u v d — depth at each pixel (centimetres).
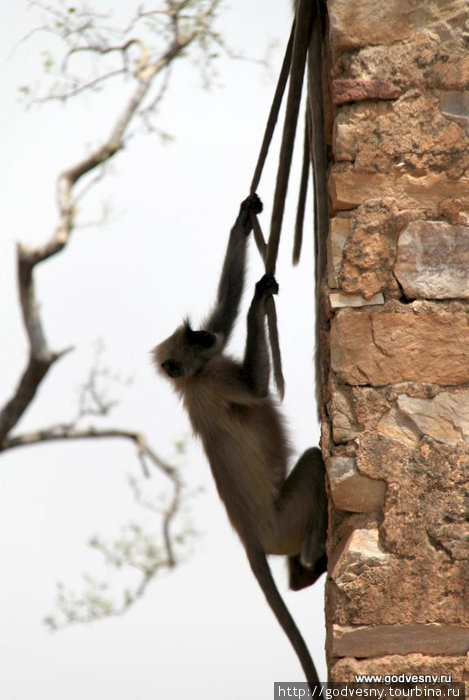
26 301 3281
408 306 954
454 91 973
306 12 1109
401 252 959
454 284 954
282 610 1315
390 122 973
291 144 1143
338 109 983
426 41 976
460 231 959
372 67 977
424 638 906
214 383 1498
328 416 975
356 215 969
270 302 1251
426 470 930
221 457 1453
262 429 1453
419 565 917
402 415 941
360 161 972
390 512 927
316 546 1331
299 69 1124
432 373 945
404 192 968
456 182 966
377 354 951
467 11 975
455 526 920
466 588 910
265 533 1371
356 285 961
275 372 1238
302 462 1363
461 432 934
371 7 980
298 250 1287
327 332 1009
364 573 919
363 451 938
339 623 916
